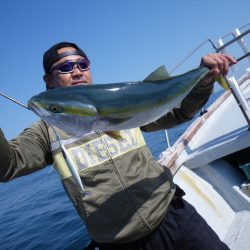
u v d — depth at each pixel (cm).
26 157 87
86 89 80
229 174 163
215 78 93
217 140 169
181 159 167
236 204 151
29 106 79
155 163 101
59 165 92
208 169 165
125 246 93
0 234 412
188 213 95
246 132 150
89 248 99
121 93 82
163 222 94
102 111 79
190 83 90
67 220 370
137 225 89
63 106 77
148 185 93
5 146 79
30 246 315
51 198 582
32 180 1173
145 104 84
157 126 108
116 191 90
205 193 153
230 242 131
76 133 80
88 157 92
